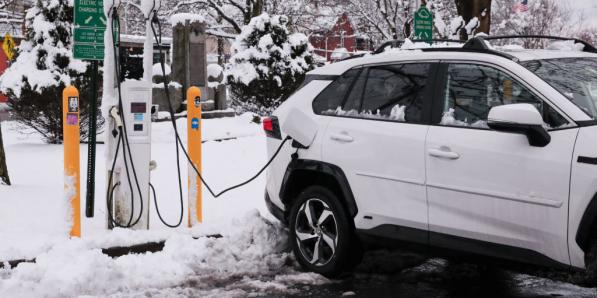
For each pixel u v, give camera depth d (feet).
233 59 64.69
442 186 16.58
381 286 18.93
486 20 49.24
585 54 18.08
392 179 17.69
